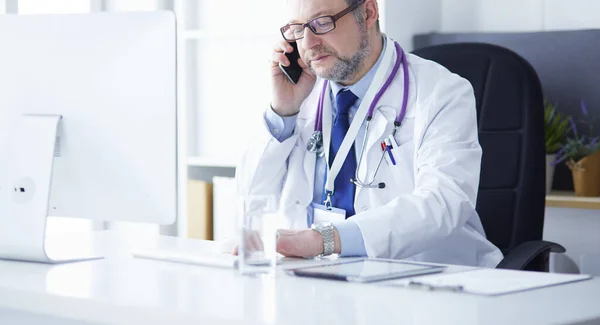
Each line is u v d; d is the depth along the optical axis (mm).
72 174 1724
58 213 1765
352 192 2152
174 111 1650
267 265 1485
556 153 3186
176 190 1667
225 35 3320
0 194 1695
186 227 3406
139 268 1591
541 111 2496
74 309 1284
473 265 2230
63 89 1702
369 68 2207
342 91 2230
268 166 2236
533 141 2469
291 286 1361
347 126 2207
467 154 2064
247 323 1091
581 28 3240
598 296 1266
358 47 2135
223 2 3383
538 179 2465
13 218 1678
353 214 2145
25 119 1699
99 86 1682
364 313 1131
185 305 1197
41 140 1683
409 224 1815
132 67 1662
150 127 1662
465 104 2184
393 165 2141
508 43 3305
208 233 3332
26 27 1722
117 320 1229
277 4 3248
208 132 3441
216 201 3305
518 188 2469
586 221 3178
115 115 1679
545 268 2139
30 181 1679
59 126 1711
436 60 2627
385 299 1240
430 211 1869
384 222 1791
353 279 1400
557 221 3240
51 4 3508
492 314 1127
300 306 1183
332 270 1490
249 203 1494
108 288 1355
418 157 2105
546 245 2105
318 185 2217
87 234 2186
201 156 3453
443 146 2076
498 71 2539
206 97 3439
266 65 3295
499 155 2496
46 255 1655
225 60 3391
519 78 2516
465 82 2242
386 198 2131
